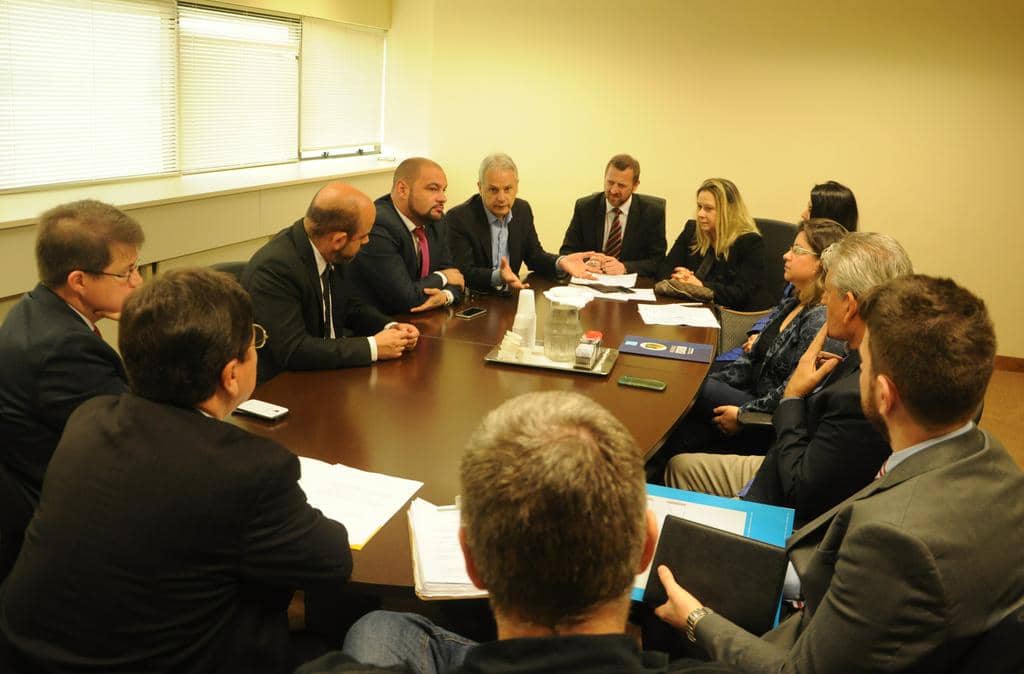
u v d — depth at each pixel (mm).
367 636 1480
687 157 5863
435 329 3080
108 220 2010
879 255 2100
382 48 6449
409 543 1597
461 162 6395
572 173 6125
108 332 4148
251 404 2211
